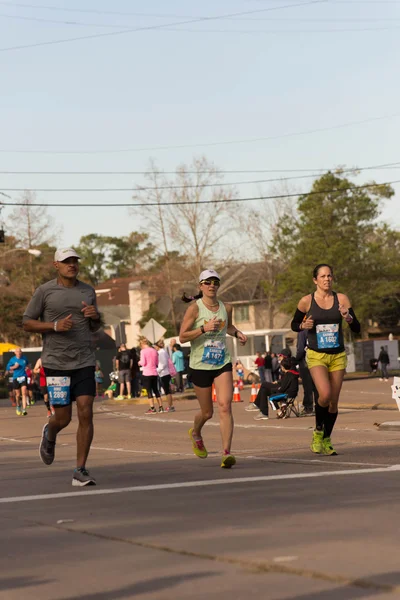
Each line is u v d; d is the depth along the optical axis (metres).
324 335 13.56
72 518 8.59
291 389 26.09
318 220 75.69
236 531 7.50
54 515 8.84
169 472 12.31
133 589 5.71
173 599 5.42
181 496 9.77
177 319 103.12
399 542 6.81
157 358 33.00
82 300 11.29
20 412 35.50
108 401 41.84
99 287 131.25
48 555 6.90
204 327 12.52
